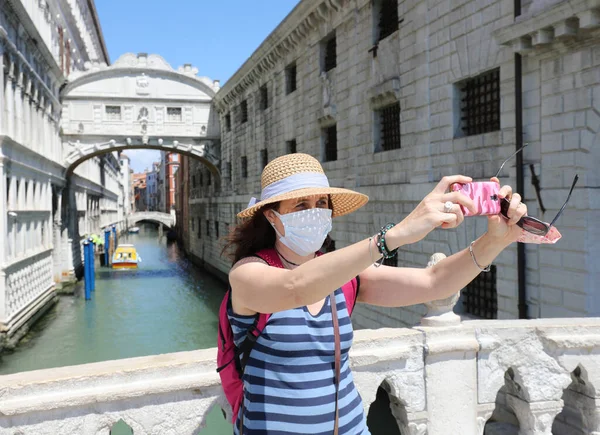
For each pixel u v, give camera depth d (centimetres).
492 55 970
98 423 264
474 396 327
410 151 1243
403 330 323
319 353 196
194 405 279
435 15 1138
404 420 320
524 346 334
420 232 155
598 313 777
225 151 3189
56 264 2883
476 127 1066
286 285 167
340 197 223
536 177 870
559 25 765
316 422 190
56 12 2647
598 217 784
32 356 1727
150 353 1775
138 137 3162
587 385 345
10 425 252
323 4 1642
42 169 2361
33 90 2175
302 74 1944
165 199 10500
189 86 3253
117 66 3116
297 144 2014
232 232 227
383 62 1361
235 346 206
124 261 4016
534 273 883
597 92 759
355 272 159
